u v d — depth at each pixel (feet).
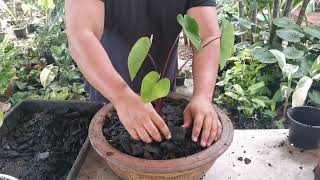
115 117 2.41
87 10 2.28
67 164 2.96
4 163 2.98
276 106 5.41
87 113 3.39
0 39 7.94
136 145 2.09
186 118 2.27
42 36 7.28
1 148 3.12
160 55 2.96
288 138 2.84
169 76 3.00
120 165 1.96
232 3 7.17
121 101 2.05
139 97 2.07
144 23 2.77
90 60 2.11
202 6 2.57
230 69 5.85
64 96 5.54
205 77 2.38
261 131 2.98
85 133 3.21
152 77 1.85
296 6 6.20
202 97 2.29
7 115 3.33
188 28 1.89
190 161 1.95
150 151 2.06
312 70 5.06
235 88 5.16
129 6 2.67
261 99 5.16
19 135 3.28
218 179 2.42
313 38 5.76
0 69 5.35
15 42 8.11
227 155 2.66
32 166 2.95
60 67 6.38
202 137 2.12
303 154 2.69
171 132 2.15
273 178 2.43
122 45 2.91
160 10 2.70
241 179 2.42
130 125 2.04
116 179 2.41
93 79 2.10
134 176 2.05
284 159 2.63
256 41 6.21
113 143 2.17
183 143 2.13
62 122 3.33
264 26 6.74
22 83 6.21
